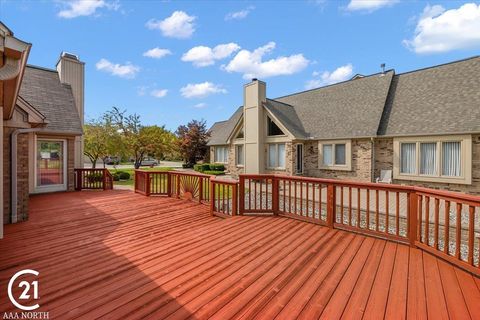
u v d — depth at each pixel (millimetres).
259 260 3568
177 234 4773
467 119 9633
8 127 5469
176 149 24766
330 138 13227
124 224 5488
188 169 23734
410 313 2396
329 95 15773
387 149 11773
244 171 15914
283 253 3814
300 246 4094
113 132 17672
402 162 11258
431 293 2727
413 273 3164
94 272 3221
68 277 3092
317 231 4852
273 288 2832
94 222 5637
